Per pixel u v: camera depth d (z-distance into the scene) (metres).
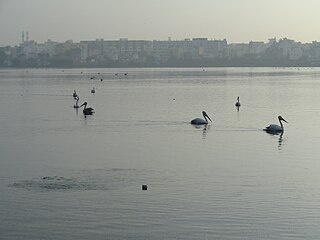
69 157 47.19
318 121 71.25
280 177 40.06
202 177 40.03
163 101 104.00
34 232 29.72
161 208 33.12
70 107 92.19
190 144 53.38
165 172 41.59
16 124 69.19
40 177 40.00
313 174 40.94
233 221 31.20
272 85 159.62
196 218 31.53
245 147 51.66
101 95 121.12
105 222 31.00
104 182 38.59
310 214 32.28
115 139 56.56
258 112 83.62
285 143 53.88
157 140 55.81
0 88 149.38
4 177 40.00
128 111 84.75
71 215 31.94
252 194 35.88
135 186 37.53
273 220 31.30
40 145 53.38
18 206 33.41
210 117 76.38
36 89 144.25
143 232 29.73
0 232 29.69
